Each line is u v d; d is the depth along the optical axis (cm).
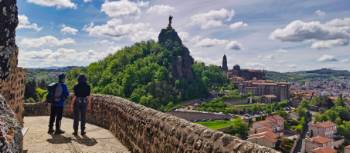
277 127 9531
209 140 428
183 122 536
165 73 10088
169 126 571
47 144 820
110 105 1053
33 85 4006
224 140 399
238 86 16200
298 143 7894
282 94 16288
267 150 331
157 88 9244
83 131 959
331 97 15238
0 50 510
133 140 783
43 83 4997
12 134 231
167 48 11981
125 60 9062
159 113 661
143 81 8950
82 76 959
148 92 8731
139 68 9056
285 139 8069
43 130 1005
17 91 759
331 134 8838
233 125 8606
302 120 10650
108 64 8338
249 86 16400
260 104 13762
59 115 952
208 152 418
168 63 10750
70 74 4400
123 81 7931
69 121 1256
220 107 11756
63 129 1047
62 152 753
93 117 1194
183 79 11656
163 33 12675
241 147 362
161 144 598
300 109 12125
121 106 932
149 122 680
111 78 7794
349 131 8875
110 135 978
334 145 7925
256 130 8550
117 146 846
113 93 7412
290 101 15400
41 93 3625
